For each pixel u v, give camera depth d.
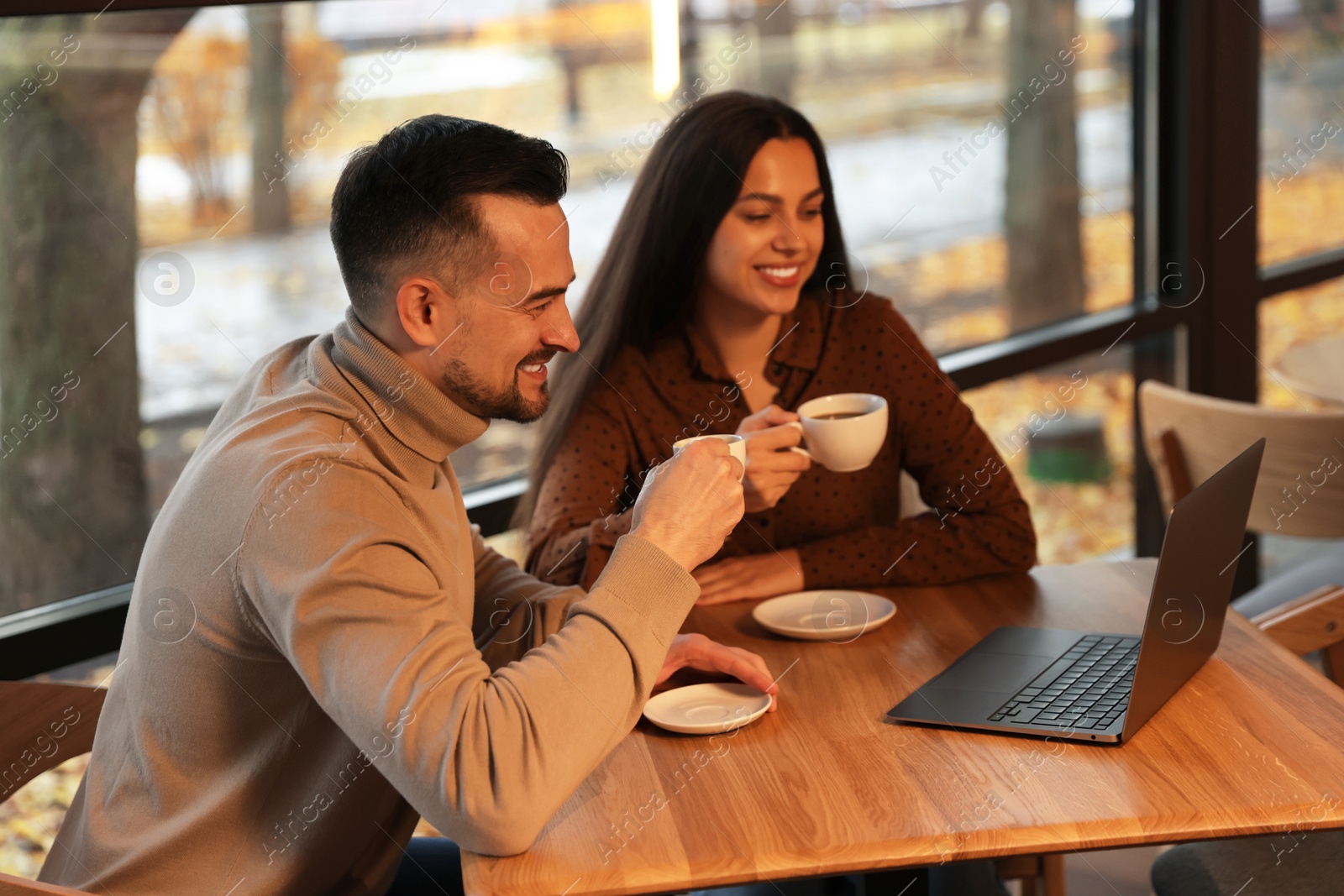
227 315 1.84
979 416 2.81
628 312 1.73
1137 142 2.89
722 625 1.46
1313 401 3.27
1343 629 1.47
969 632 1.38
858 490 1.72
